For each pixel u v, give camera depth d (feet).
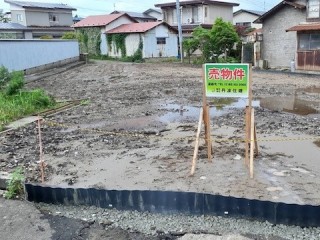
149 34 110.93
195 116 34.04
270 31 79.25
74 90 53.47
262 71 74.69
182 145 24.66
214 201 15.62
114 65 94.94
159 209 16.30
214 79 18.53
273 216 14.89
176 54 119.75
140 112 36.37
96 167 21.01
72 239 14.07
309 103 39.32
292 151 22.76
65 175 19.84
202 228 14.73
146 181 18.44
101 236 14.30
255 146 21.26
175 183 17.94
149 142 25.82
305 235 13.94
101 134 28.43
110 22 120.37
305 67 70.49
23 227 15.02
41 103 38.83
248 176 18.53
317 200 15.62
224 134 27.09
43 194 17.53
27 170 20.66
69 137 27.84
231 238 13.42
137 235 14.32
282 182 17.71
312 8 70.08
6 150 24.68
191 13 122.93
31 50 73.15
